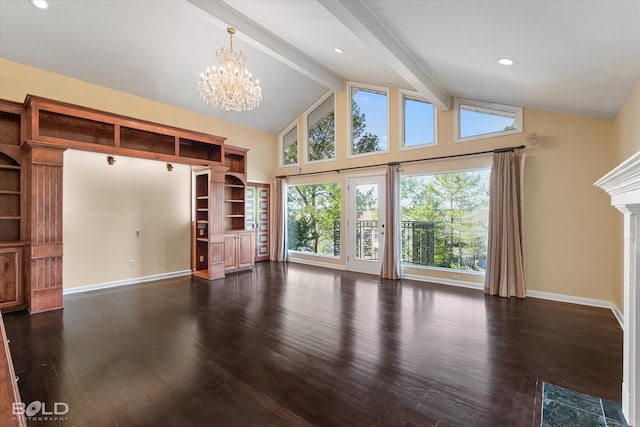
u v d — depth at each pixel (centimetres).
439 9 245
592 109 371
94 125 486
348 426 179
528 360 259
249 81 405
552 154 429
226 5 402
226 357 262
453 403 201
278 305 407
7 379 79
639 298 180
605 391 215
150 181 553
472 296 449
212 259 567
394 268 560
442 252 538
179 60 482
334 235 686
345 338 301
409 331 318
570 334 312
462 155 503
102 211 494
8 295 375
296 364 251
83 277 474
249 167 738
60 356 263
